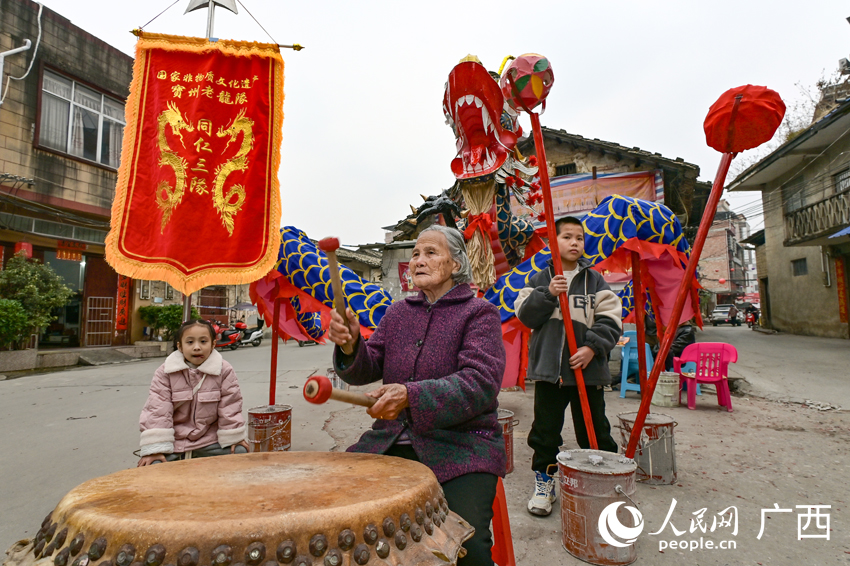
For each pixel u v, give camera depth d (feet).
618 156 32.91
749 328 65.77
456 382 4.04
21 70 33.65
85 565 2.26
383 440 4.57
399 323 5.03
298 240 11.24
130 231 10.32
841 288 41.09
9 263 32.96
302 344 57.11
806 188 43.16
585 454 7.27
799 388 19.15
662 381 16.93
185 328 8.75
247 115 11.12
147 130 10.79
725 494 8.70
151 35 10.98
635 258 8.79
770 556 6.52
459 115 9.96
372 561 2.52
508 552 5.30
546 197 6.72
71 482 9.95
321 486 3.08
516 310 8.15
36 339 34.35
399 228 39.27
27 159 33.88
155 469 3.55
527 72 6.22
